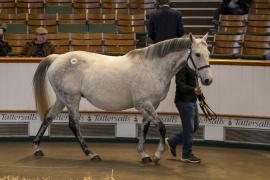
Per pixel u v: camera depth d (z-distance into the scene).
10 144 8.70
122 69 7.30
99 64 7.45
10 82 8.70
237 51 11.08
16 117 8.84
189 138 7.41
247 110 8.27
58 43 11.47
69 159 7.67
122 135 8.83
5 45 10.40
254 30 12.34
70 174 6.79
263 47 10.98
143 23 12.95
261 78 8.16
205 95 8.39
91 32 12.34
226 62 8.25
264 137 8.34
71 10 13.80
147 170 7.04
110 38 11.65
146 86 7.15
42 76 7.74
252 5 13.74
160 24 8.55
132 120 8.78
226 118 8.45
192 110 7.35
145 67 7.21
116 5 14.05
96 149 8.37
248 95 8.24
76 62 7.49
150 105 7.17
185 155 7.48
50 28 12.76
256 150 8.36
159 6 8.66
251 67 8.18
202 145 8.63
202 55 6.87
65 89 7.51
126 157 7.82
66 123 8.87
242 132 8.43
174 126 8.62
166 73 7.19
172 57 7.12
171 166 7.27
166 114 8.53
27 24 12.80
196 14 14.47
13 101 8.73
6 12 14.02
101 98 7.36
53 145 8.65
